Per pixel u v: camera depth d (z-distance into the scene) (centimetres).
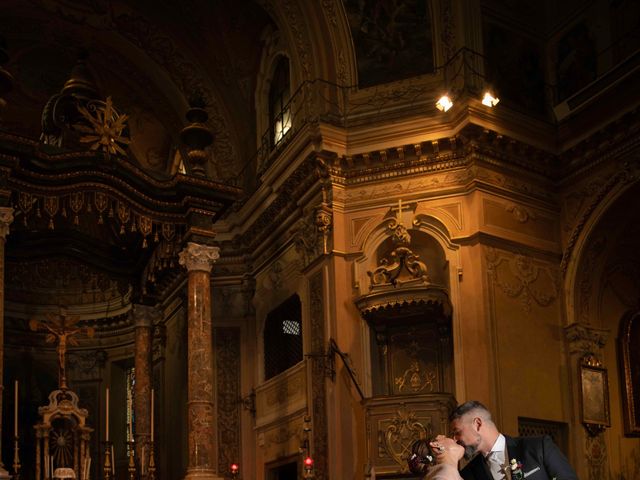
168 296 2178
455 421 466
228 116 2003
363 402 1471
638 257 1723
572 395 1555
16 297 2392
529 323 1545
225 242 1977
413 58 1662
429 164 1602
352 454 1498
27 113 2238
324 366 1552
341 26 1694
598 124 1555
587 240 1590
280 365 1817
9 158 1297
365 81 1680
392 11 1694
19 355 2370
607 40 1598
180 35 1975
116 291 2430
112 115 1467
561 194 1648
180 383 2047
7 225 1277
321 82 1673
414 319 1572
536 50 1711
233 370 1908
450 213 1567
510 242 1559
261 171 1916
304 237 1692
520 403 1477
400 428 1424
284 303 1802
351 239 1616
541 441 464
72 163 1360
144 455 1659
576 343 1574
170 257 1533
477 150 1558
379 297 1516
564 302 1603
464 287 1523
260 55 1983
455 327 1509
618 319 1692
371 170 1630
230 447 1853
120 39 2005
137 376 1706
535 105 1673
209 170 2017
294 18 1730
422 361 1570
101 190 1395
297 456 1655
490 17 1658
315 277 1633
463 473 465
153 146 2284
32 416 2331
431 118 1582
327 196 1631
